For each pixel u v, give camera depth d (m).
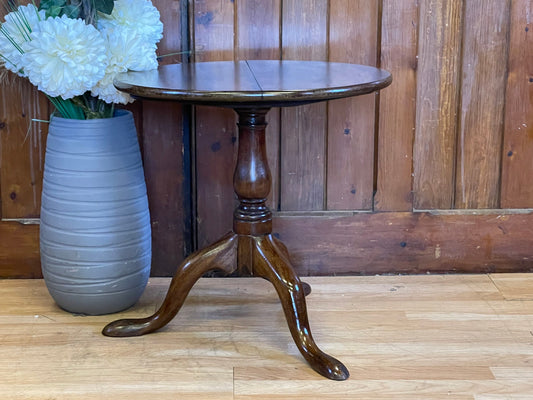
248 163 1.64
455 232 2.09
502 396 1.48
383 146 2.04
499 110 2.02
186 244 2.09
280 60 1.95
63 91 1.59
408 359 1.63
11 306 1.89
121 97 1.69
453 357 1.63
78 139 1.71
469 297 1.96
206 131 2.01
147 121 1.99
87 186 1.72
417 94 2.01
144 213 1.83
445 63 1.99
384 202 2.07
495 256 2.10
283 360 1.63
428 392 1.50
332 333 1.75
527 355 1.64
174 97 1.36
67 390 1.50
